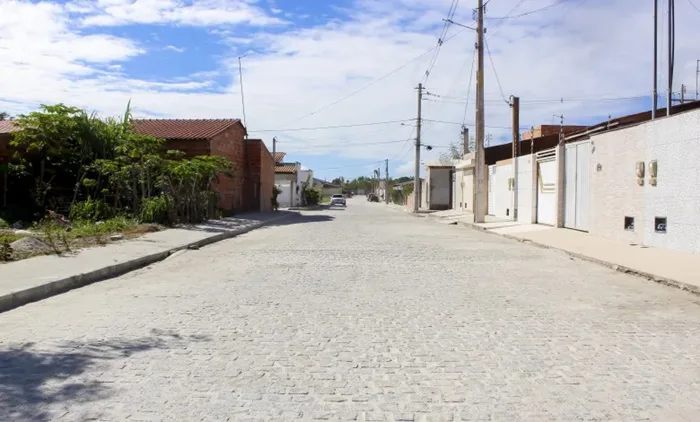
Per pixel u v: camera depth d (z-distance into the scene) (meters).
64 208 22.66
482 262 12.94
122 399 4.43
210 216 26.42
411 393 4.62
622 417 4.18
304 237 19.72
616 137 16.58
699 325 6.95
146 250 13.84
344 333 6.47
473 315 7.43
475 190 27.34
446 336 6.38
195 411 4.22
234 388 4.70
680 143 13.41
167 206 21.31
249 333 6.43
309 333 6.46
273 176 47.25
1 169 22.53
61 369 5.11
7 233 16.14
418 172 46.00
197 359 5.45
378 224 28.17
